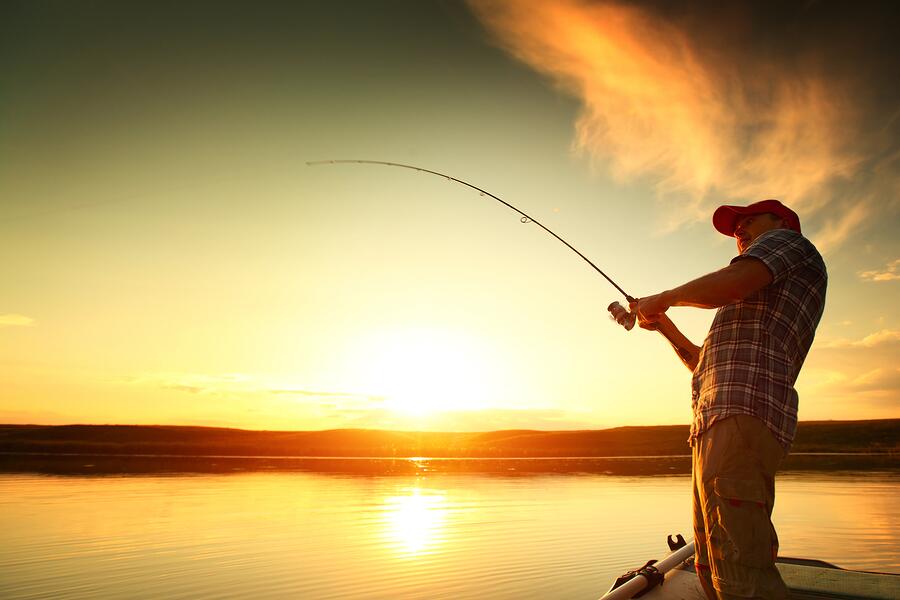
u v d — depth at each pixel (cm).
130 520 827
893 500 1041
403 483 1434
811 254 179
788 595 159
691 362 215
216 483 1363
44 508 941
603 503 1040
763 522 162
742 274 172
